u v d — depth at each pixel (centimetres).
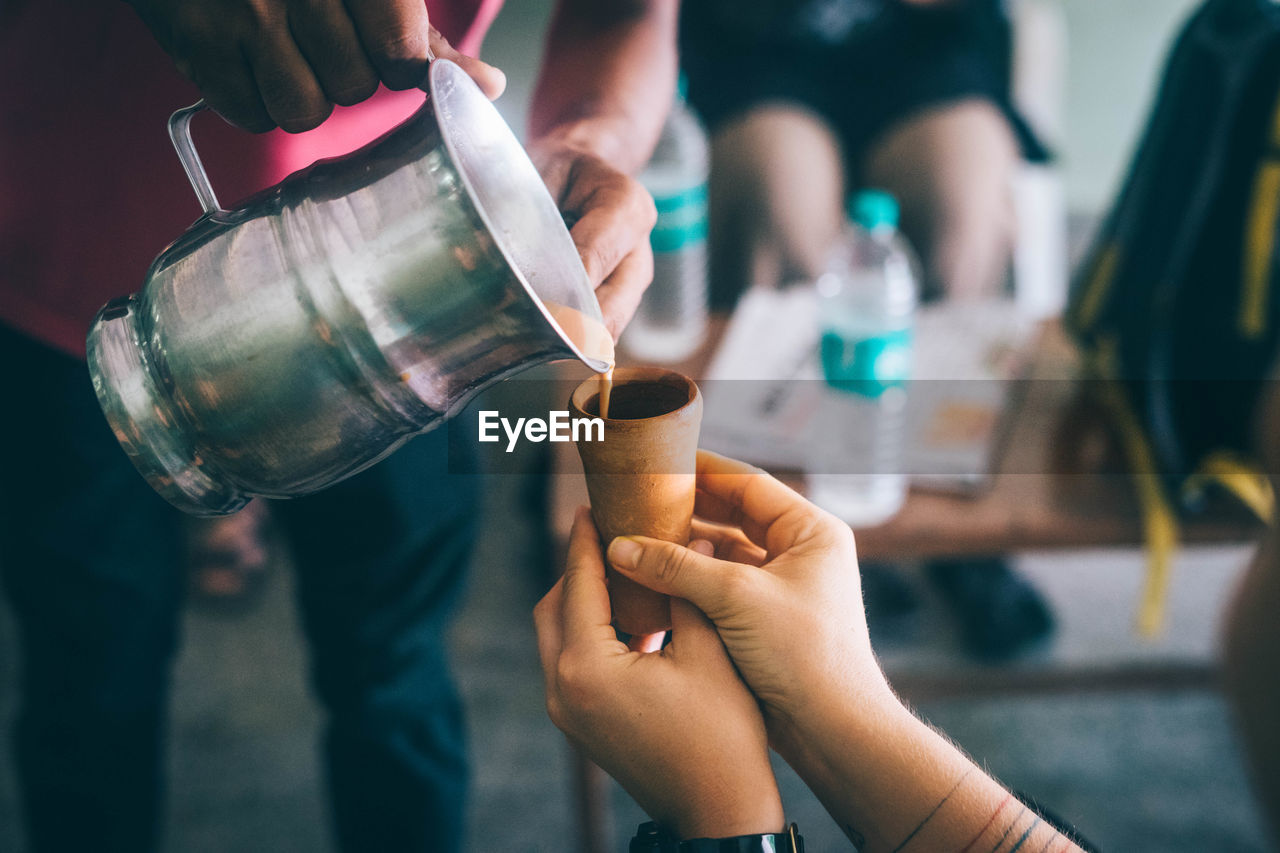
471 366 61
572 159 77
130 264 83
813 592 65
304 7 59
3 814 130
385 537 93
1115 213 112
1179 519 103
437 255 58
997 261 154
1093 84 249
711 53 158
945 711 145
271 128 64
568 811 131
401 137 59
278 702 147
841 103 158
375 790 101
